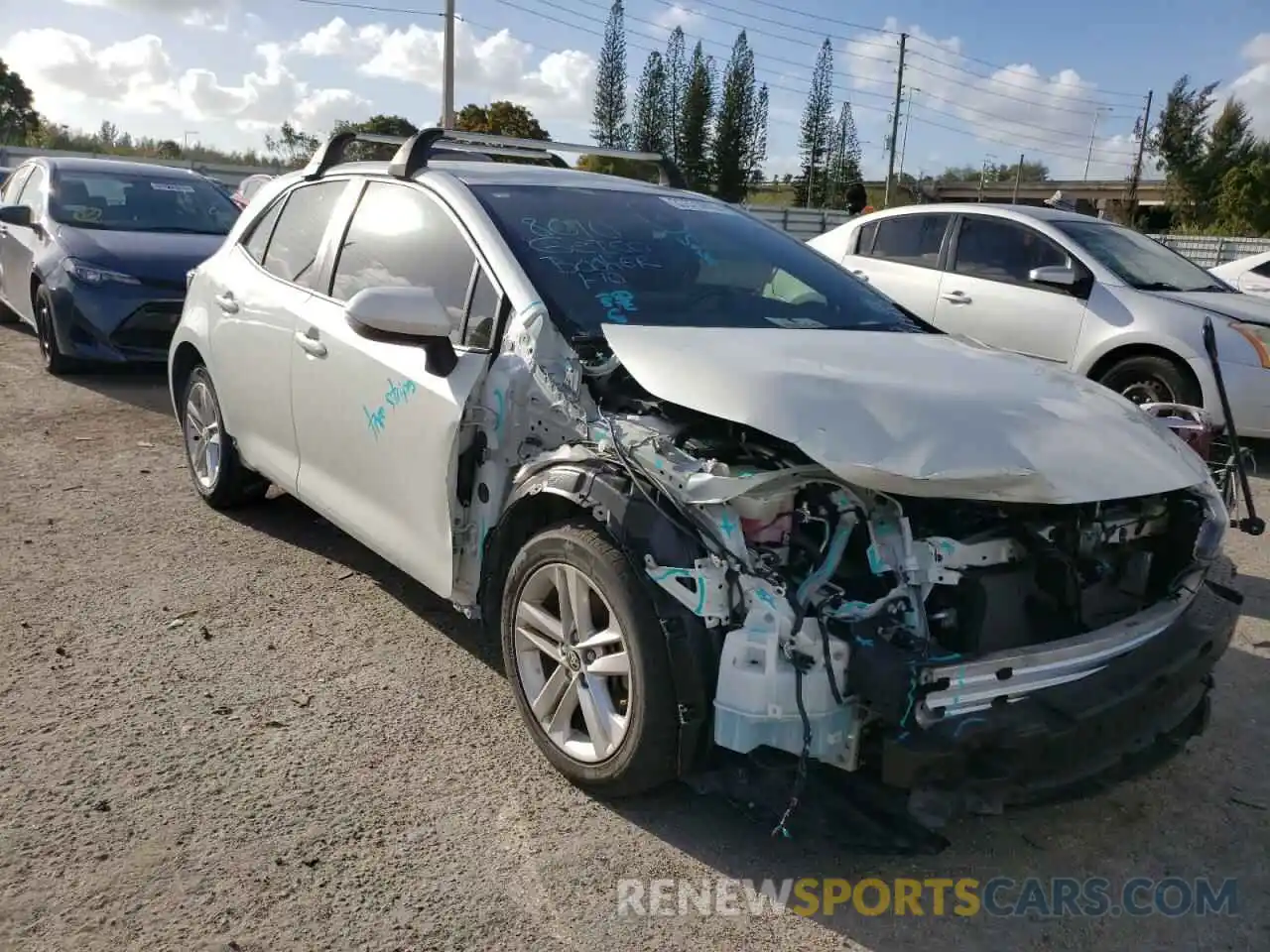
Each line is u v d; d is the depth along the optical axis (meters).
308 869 2.71
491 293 3.51
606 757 2.96
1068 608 2.83
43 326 8.82
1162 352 7.21
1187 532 3.13
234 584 4.55
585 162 5.83
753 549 2.70
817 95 71.56
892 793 2.77
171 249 8.56
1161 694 2.73
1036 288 7.90
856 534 2.74
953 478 2.56
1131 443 2.98
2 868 2.65
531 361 3.25
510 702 3.62
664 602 2.71
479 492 3.40
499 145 4.68
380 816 2.95
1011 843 3.00
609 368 3.14
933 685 2.46
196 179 10.11
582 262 3.64
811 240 9.88
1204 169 56.53
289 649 3.96
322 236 4.47
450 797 3.05
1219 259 30.48
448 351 3.45
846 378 2.95
